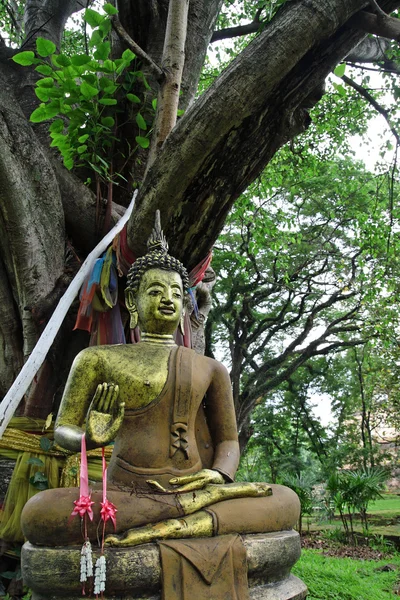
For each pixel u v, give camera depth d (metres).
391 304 15.65
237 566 2.61
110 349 3.16
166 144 4.14
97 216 5.26
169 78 4.73
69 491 2.67
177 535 2.61
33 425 4.47
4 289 5.21
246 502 2.82
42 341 3.79
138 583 2.48
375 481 13.80
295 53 3.95
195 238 4.44
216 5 6.53
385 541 12.79
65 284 4.99
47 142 5.97
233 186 4.29
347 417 23.58
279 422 23.14
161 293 3.28
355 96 12.07
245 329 17.50
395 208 13.26
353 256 16.22
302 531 15.05
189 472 2.95
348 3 3.97
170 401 3.03
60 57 4.42
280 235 14.22
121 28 4.47
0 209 4.88
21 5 9.98
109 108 5.36
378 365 20.34
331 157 13.65
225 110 3.95
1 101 5.06
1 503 4.28
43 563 2.48
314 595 6.87
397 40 4.24
